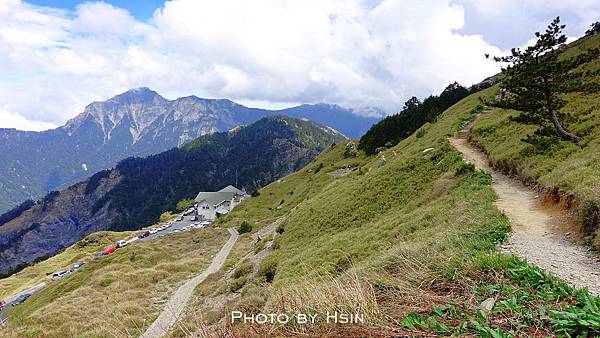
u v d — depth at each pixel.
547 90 25.50
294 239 33.94
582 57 24.69
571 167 18.14
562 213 14.63
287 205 75.69
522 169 23.53
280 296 6.86
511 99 27.56
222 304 22.14
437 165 31.31
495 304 5.52
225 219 90.69
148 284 37.59
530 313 5.13
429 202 24.28
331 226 31.69
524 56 25.83
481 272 6.98
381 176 35.12
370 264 10.69
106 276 41.00
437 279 7.04
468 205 17.56
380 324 5.20
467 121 49.91
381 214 28.83
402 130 82.12
